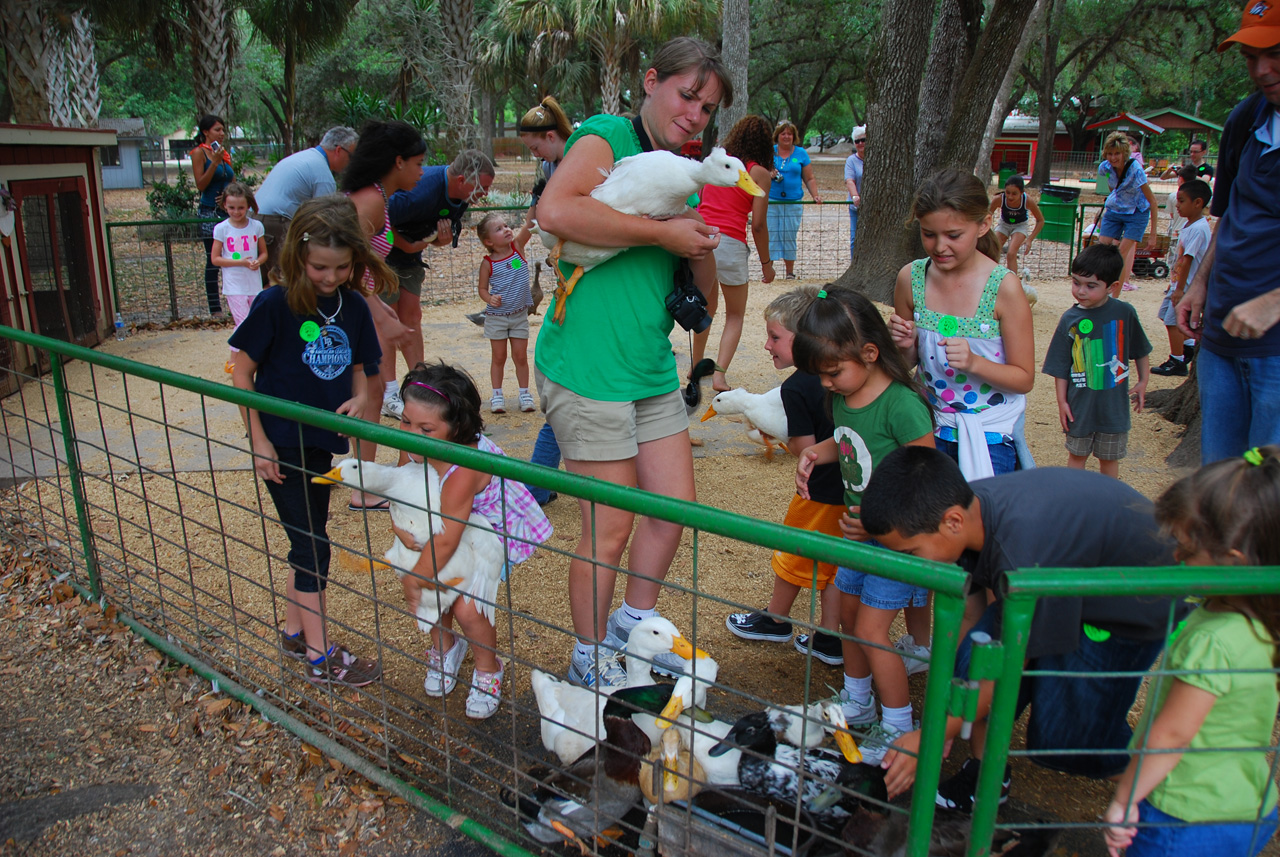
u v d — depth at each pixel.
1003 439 3.31
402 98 35.25
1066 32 34.12
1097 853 2.56
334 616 3.87
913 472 2.13
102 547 4.40
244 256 7.30
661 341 3.03
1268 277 3.35
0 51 21.11
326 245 3.05
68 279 8.02
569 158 2.87
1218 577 1.55
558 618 3.91
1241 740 1.93
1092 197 26.22
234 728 3.10
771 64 36.75
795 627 3.68
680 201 2.75
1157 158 41.94
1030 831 2.22
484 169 5.59
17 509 4.60
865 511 2.18
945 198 3.06
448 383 3.02
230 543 4.50
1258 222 3.35
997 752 1.65
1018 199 11.02
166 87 44.72
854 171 13.01
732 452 5.86
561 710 2.63
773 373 7.52
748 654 3.61
